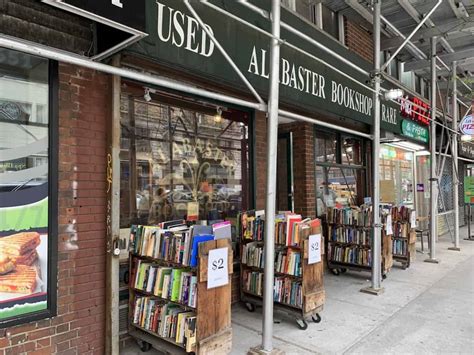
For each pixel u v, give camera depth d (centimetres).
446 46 819
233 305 467
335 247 627
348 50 557
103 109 328
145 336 341
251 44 378
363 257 594
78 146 310
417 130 792
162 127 416
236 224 491
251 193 509
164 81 272
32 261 280
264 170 527
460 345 350
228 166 490
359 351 340
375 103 520
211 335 305
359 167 761
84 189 312
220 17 345
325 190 668
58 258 294
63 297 297
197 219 452
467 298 491
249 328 398
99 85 325
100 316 321
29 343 277
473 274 621
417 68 880
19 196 275
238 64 362
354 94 550
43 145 289
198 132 455
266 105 340
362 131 754
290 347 349
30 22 281
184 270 322
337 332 383
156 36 289
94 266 318
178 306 333
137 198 391
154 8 288
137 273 354
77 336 305
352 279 597
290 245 405
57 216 293
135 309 353
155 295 331
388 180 837
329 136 686
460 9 651
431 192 739
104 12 235
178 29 305
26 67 283
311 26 480
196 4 322
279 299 411
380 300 486
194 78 405
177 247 316
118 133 325
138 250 351
